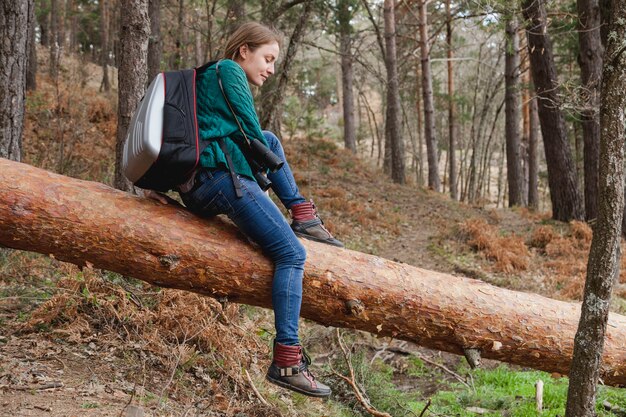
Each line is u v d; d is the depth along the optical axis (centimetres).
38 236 301
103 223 304
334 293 329
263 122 1039
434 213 1552
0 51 527
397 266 346
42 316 426
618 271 981
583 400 297
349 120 2478
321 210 1358
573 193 1445
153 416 330
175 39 1520
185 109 274
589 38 1241
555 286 994
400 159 1958
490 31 954
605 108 281
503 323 348
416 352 725
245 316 534
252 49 303
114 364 389
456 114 2745
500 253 1134
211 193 281
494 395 575
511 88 1820
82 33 3180
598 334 291
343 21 1775
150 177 280
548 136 1462
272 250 298
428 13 2409
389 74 1953
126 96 558
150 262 310
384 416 394
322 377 527
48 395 327
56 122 1185
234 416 375
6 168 303
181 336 443
